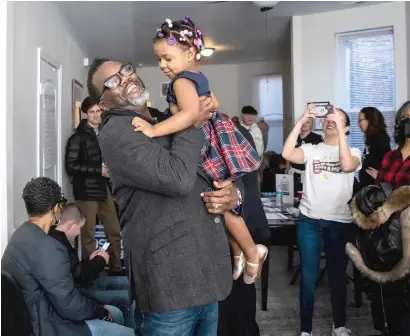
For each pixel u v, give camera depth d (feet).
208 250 3.81
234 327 7.14
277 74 26.61
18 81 9.24
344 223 8.27
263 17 16.88
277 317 10.18
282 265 14.64
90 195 12.84
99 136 3.89
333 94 16.67
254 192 7.31
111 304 8.43
